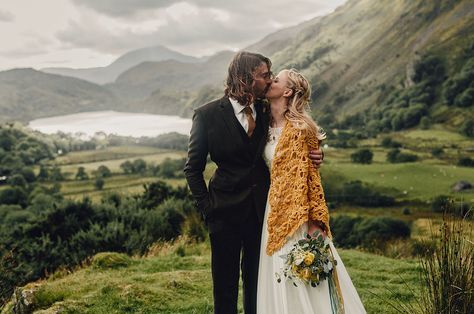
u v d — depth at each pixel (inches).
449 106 6279.5
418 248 161.2
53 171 5398.6
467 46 7062.0
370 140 5900.6
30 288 227.8
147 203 605.3
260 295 143.6
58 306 206.7
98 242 414.9
